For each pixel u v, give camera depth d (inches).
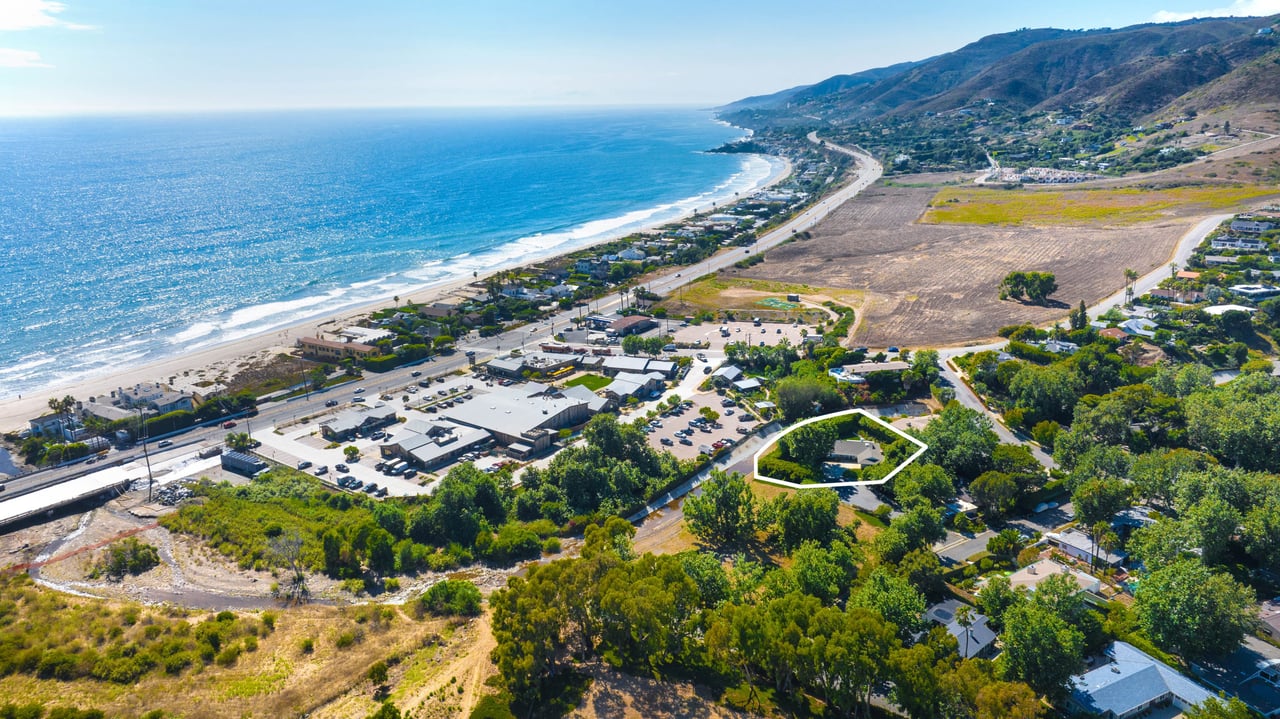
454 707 3794.3
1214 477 5516.7
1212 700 3555.6
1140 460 6077.8
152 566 5708.7
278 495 6830.7
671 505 6697.8
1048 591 4311.0
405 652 4375.0
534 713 3732.8
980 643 4259.4
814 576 4532.5
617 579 4084.6
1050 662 3823.8
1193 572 4210.1
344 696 3969.0
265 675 4148.6
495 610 4143.7
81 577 5551.2
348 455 7741.1
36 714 3671.3
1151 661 4067.4
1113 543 5172.2
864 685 3634.4
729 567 5438.0
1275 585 4881.9
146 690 3981.3
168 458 7849.4
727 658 3978.8
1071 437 6771.7
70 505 6820.9
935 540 5447.8
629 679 4023.1
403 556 5634.8
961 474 6811.0
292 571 5570.9
